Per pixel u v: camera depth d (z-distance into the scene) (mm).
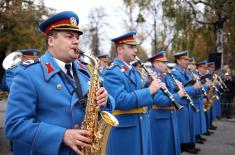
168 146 5934
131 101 4324
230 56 20656
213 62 13742
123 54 4781
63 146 2701
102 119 2939
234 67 20812
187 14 17219
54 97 2729
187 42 17484
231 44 17875
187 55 8336
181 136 7605
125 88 4551
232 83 14492
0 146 7965
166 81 6430
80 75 3018
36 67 2791
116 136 4504
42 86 2729
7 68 5793
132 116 4586
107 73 4574
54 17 2816
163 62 6680
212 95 10430
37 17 18469
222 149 8516
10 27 18531
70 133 2600
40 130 2584
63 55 2852
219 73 14570
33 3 18625
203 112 9023
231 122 13422
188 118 7715
